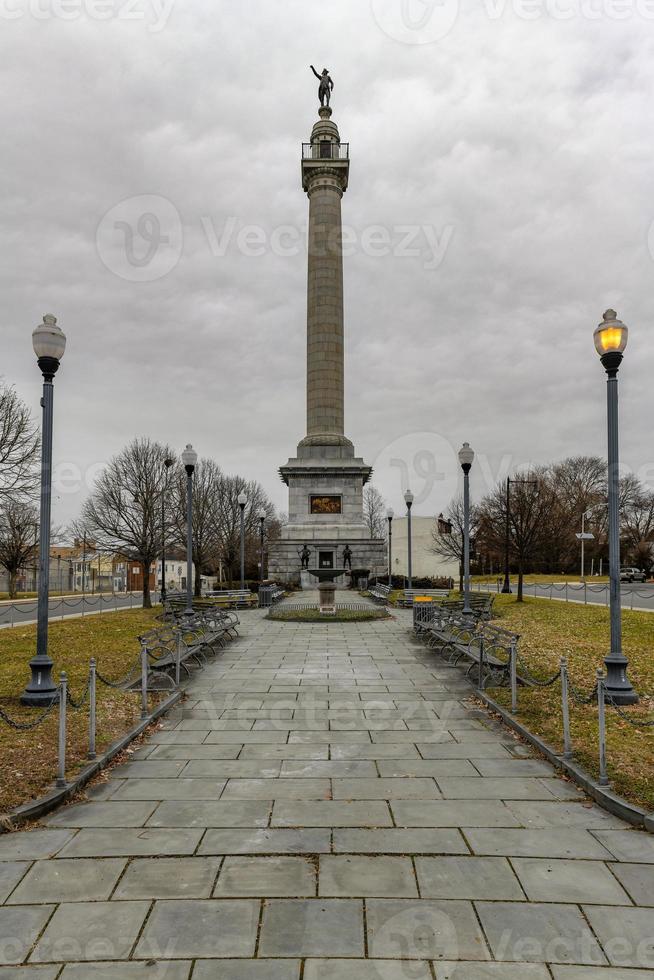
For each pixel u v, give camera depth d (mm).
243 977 3975
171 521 38625
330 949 4234
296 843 5730
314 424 46250
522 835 5895
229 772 7629
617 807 6352
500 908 4703
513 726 9398
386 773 7574
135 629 21203
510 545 37406
